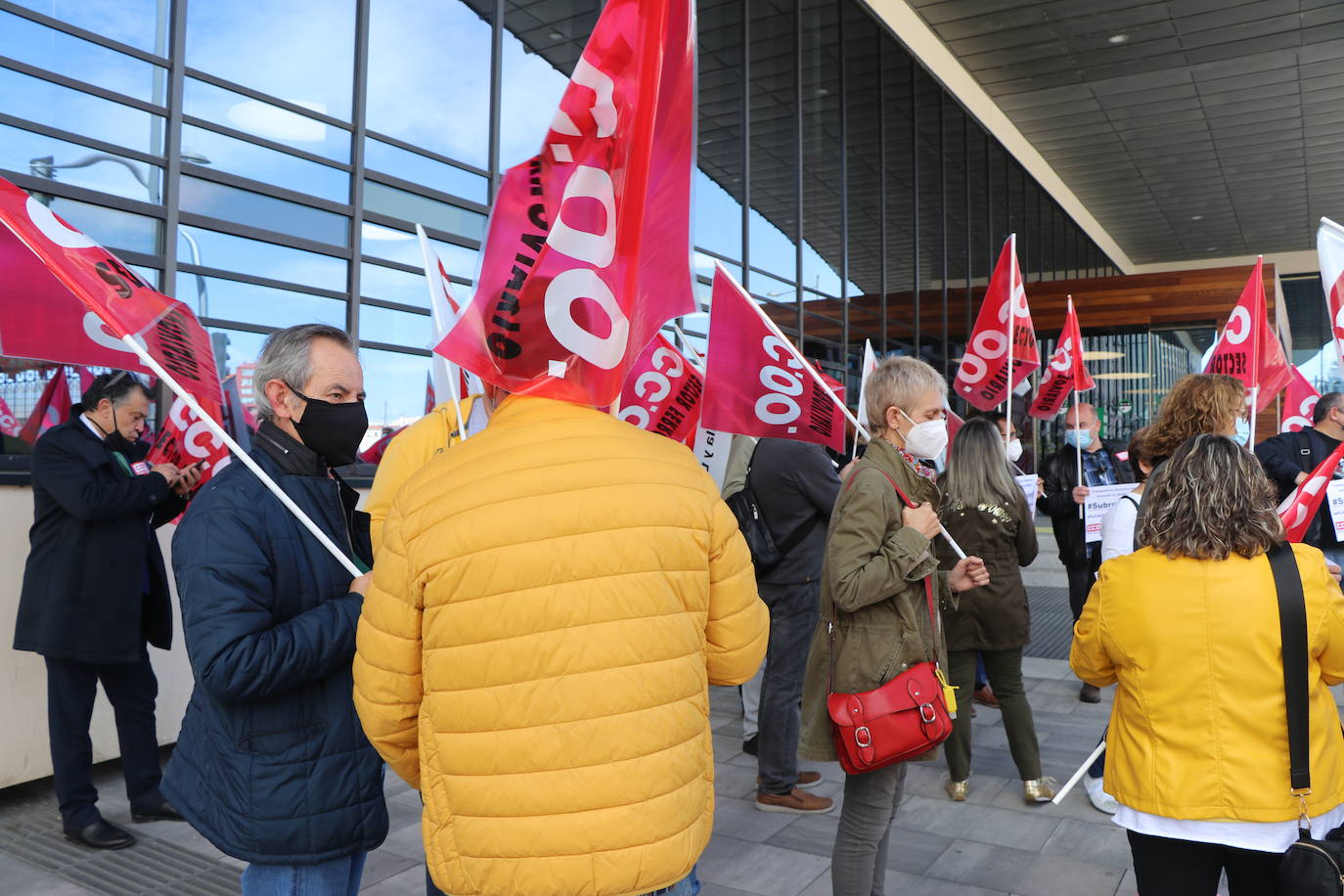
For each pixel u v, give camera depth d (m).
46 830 3.73
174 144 4.69
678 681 1.48
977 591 3.96
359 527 2.23
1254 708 2.00
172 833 3.70
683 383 4.35
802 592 4.02
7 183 2.07
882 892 2.79
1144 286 16.25
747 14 9.49
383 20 5.86
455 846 1.46
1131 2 12.45
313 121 5.44
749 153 9.50
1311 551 2.09
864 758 2.52
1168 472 2.15
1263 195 21.75
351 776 1.87
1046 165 19.42
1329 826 2.03
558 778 1.40
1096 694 5.72
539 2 7.00
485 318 1.55
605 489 1.47
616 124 1.58
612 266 1.60
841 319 11.09
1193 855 2.06
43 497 3.55
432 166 6.18
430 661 1.46
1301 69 14.72
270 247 5.18
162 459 3.88
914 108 13.10
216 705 1.82
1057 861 3.51
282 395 2.00
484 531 1.43
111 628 3.55
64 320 2.47
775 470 4.01
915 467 2.86
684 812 1.46
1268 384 5.55
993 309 5.96
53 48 4.22
